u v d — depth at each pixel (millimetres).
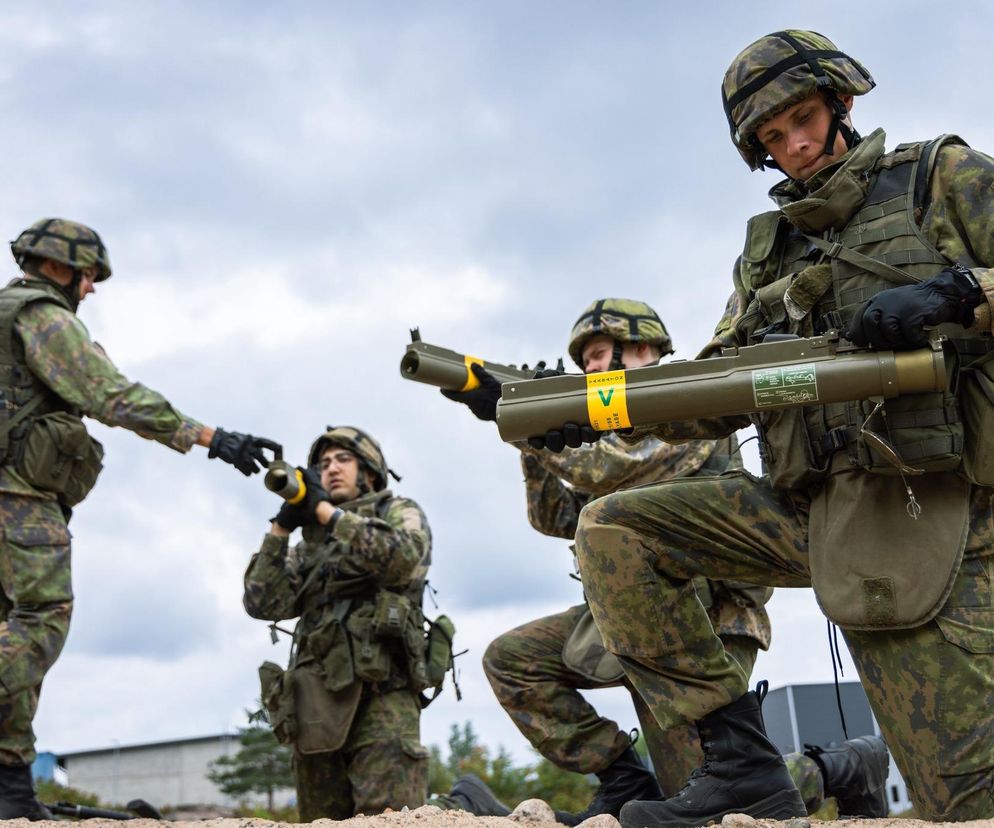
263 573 6883
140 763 24406
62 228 6094
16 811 5348
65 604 5582
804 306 3393
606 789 5230
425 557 7082
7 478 5512
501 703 5316
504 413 3391
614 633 3598
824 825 3367
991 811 3127
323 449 7473
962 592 3178
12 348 5645
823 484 3396
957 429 3139
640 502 3557
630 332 5379
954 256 3191
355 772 6680
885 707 3264
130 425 5848
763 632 5027
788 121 3438
